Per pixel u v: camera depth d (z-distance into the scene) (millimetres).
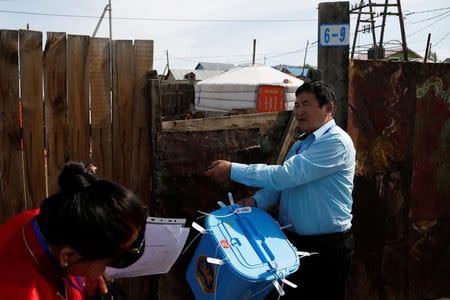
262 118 2783
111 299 1645
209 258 1990
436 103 3562
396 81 3332
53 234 1043
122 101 2410
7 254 1070
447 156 3680
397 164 3441
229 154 2711
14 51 2152
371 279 3457
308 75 3094
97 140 2381
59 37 2230
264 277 1989
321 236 2379
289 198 2420
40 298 1061
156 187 2529
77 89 2303
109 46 2344
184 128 2562
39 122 2248
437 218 3715
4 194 2225
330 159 2283
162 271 1798
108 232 1016
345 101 3068
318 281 2416
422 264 3699
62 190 1110
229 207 2336
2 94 2156
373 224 3398
